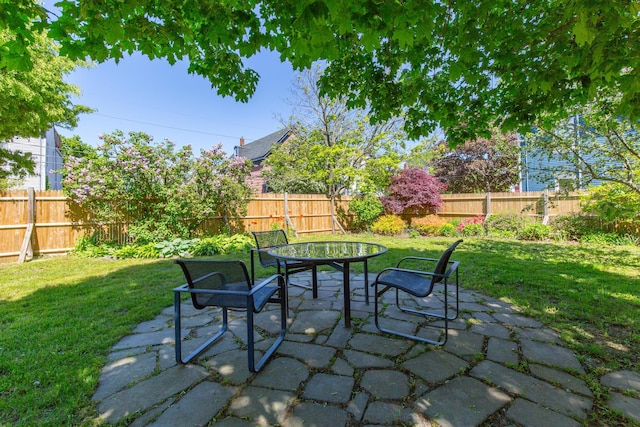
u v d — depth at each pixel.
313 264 3.27
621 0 1.61
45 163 12.84
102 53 2.35
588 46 2.02
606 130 4.70
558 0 2.20
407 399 1.70
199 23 2.54
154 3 2.15
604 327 2.63
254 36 2.47
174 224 7.52
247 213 9.13
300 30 1.99
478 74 2.87
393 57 3.11
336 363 2.11
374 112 3.64
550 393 1.74
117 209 7.11
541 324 2.72
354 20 1.91
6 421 1.56
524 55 2.55
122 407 1.66
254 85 3.45
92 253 6.39
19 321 2.89
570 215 7.78
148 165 7.15
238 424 1.52
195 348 2.35
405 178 10.95
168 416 1.59
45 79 6.20
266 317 2.99
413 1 1.75
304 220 10.57
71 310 3.19
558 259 5.38
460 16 2.56
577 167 5.38
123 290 3.91
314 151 11.40
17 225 6.05
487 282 4.03
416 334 2.55
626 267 4.65
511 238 8.30
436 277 2.43
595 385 1.81
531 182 12.65
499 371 1.97
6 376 1.96
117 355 2.25
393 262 5.45
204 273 2.12
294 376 1.95
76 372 2.00
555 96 2.79
